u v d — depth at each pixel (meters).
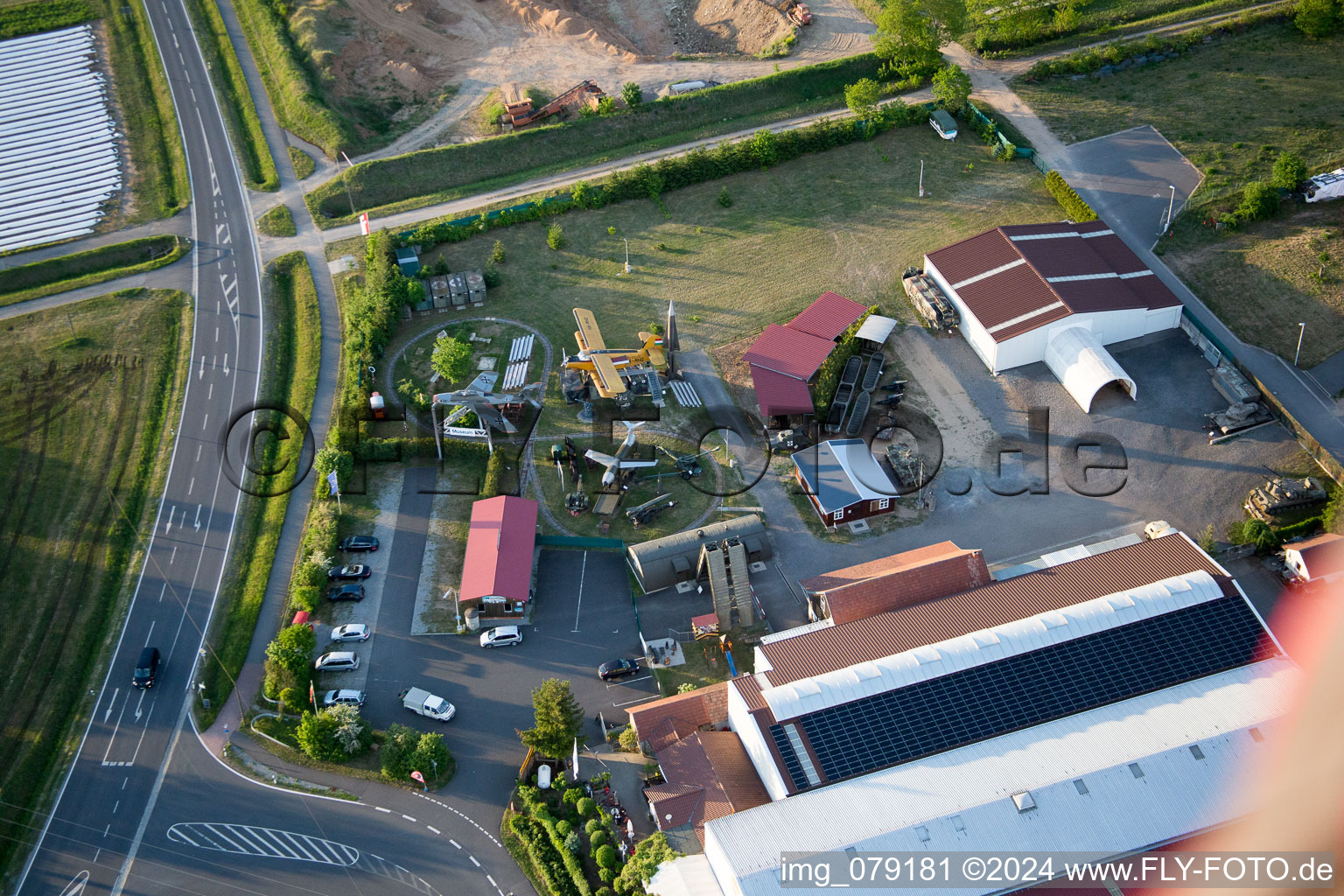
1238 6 171.88
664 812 85.12
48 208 153.25
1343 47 161.50
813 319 128.25
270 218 149.88
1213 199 140.62
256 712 96.19
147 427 122.38
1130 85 161.25
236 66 174.12
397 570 107.25
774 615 102.69
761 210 148.62
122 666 100.19
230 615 103.81
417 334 132.38
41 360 130.12
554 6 188.38
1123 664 89.94
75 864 86.62
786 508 111.88
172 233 148.62
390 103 170.88
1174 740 83.75
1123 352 124.56
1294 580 101.12
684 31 190.00
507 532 106.88
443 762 91.19
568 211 149.88
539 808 87.38
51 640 102.12
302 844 87.44
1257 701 86.38
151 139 163.38
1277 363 121.00
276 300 138.50
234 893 84.56
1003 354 122.62
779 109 166.50
